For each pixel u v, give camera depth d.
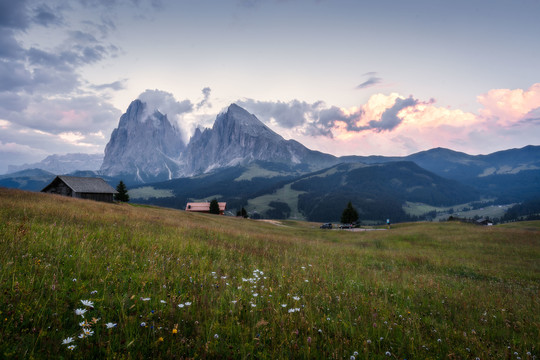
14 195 22.59
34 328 2.69
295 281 6.71
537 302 7.74
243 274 7.13
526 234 33.47
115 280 4.70
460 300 7.23
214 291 4.90
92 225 11.94
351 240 36.03
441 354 3.63
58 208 15.90
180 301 4.13
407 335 4.09
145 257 6.81
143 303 3.87
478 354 3.69
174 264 6.65
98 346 2.76
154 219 20.59
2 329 2.65
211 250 10.03
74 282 4.28
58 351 2.57
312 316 4.25
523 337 4.60
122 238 9.16
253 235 20.88
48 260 5.13
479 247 27.77
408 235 37.44
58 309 3.25
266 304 4.69
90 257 5.82
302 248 17.03
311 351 3.23
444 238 33.50
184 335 3.24
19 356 2.34
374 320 4.50
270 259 10.77
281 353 3.06
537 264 19.11
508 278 14.19
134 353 2.69
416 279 10.36
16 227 7.24
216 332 3.41
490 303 7.18
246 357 2.94
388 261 16.98
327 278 7.98
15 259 4.77
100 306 3.48
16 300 3.17
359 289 7.16
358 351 3.37
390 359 3.35
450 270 15.92
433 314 5.84
